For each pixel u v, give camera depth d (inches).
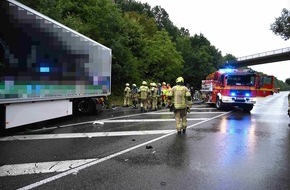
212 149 273.1
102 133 347.3
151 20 1891.0
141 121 463.8
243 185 179.6
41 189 167.2
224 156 248.2
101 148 268.4
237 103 699.4
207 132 369.7
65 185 174.1
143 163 222.8
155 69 1455.5
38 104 357.7
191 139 320.5
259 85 690.2
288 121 511.2
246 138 332.8
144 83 665.0
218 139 323.3
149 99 693.9
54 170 202.1
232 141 313.4
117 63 1101.1
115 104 893.8
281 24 1227.2
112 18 1076.5
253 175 198.8
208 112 658.2
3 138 309.3
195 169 210.1
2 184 174.1
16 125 315.3
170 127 403.2
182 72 1733.5
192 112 655.8
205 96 933.8
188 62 1929.1
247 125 444.8
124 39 1111.6
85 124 422.0
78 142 293.3
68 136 324.8
